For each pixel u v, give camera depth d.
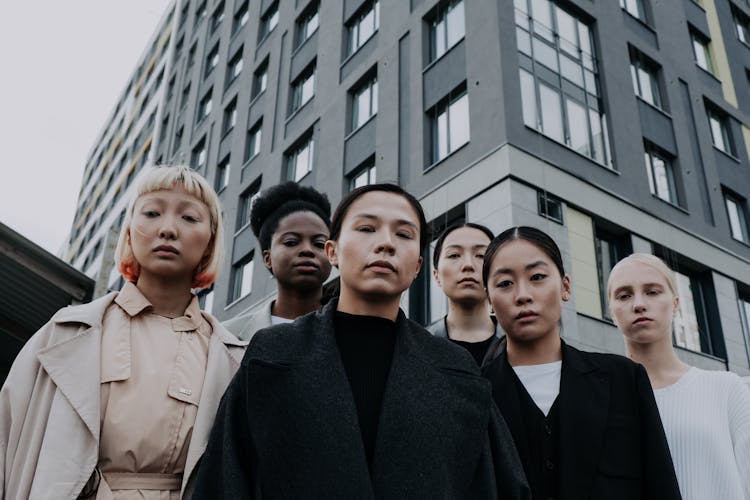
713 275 10.84
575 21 10.84
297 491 1.39
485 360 2.66
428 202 9.34
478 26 9.67
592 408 2.03
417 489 1.42
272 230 3.07
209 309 15.63
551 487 1.96
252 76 17.83
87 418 1.58
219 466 1.51
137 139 31.47
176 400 1.73
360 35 13.34
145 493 1.61
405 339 1.69
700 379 2.44
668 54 12.57
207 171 18.77
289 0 16.97
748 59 15.13
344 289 1.77
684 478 2.22
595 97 10.48
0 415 1.64
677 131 11.80
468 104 9.37
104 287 7.16
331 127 12.89
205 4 25.39
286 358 1.57
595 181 9.42
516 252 2.23
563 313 8.00
